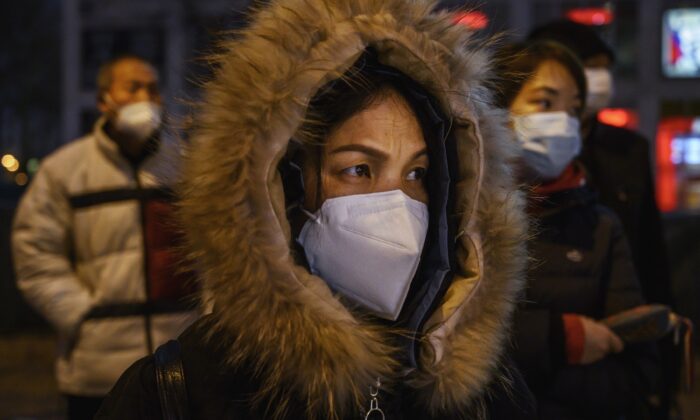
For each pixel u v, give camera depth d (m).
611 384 2.52
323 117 1.52
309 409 1.47
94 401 3.43
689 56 9.73
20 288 3.47
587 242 2.59
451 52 1.57
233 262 1.44
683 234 7.97
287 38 1.46
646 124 9.82
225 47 1.53
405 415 1.57
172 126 1.62
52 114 18.05
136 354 3.36
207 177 1.46
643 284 3.49
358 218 1.49
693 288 7.92
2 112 18.00
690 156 9.81
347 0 1.52
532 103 2.67
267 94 1.43
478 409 1.61
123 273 3.37
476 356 1.56
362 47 1.48
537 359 2.44
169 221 1.66
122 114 3.36
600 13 9.48
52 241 3.47
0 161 16.89
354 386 1.46
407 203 1.51
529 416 1.70
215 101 1.48
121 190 3.41
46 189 3.48
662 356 3.09
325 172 1.53
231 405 1.49
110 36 9.77
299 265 1.54
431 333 1.55
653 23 9.72
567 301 2.54
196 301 1.69
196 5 9.19
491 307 1.60
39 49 18.03
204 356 1.52
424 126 1.58
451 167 1.62
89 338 3.39
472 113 1.59
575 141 2.62
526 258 1.67
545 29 3.69
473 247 1.60
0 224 8.94
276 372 1.46
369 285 1.50
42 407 6.80
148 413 1.51
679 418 3.35
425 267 1.61
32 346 8.59
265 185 1.44
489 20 1.75
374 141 1.51
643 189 3.46
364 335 1.48
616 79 9.83
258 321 1.45
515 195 1.66
